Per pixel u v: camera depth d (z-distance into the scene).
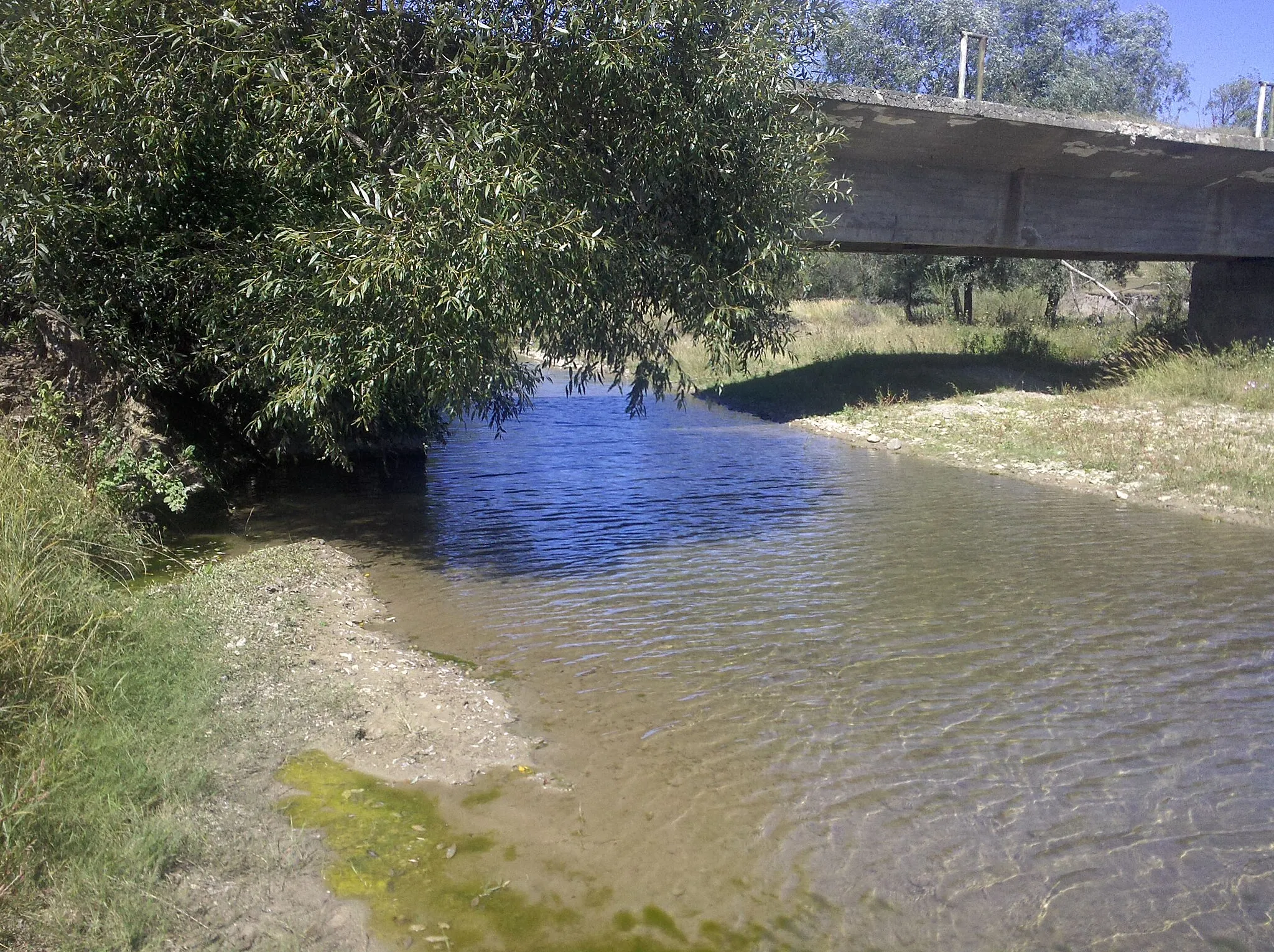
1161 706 5.57
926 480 12.47
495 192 6.83
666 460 13.99
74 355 8.16
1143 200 17.98
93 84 7.50
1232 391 15.54
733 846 4.16
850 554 8.82
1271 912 3.71
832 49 9.84
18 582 4.90
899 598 7.56
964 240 16.86
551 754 4.97
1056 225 17.41
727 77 8.13
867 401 18.30
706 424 18.08
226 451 10.76
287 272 8.02
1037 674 6.03
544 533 9.60
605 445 15.47
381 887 3.83
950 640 6.64
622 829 4.28
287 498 10.84
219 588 6.86
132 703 4.83
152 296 9.02
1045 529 9.77
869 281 33.22
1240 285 19.97
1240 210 18.72
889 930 3.62
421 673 5.83
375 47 8.06
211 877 3.79
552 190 7.75
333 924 3.60
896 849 4.13
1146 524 9.95
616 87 7.91
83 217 8.05
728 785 4.66
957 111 14.52
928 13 33.50
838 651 6.44
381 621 6.94
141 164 8.22
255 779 4.55
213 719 4.96
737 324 8.79
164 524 8.59
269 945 3.43
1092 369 20.23
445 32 7.91
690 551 8.95
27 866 3.51
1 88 8.01
